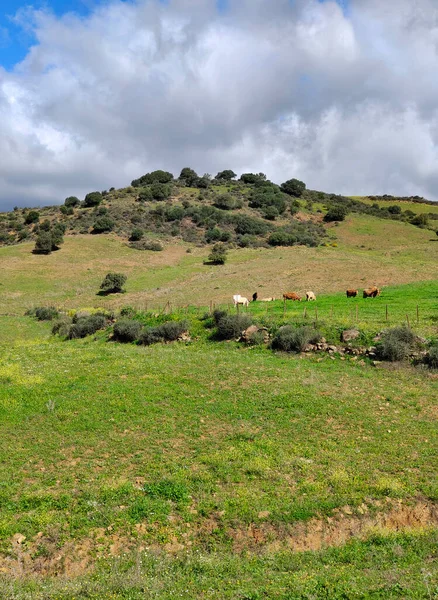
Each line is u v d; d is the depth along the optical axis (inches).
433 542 447.5
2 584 392.5
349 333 1116.5
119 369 982.4
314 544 462.6
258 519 482.0
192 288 2588.6
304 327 1163.9
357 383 901.8
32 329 1963.6
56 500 509.7
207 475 557.6
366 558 426.3
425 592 348.2
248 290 2369.6
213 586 379.9
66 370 994.7
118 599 363.6
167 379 910.4
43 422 714.2
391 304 1574.8
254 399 810.2
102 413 742.5
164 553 439.5
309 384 889.5
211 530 472.7
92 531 465.7
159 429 690.2
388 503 511.5
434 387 871.7
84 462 596.1
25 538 455.5
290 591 359.9
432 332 1123.3
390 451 623.8
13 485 538.6
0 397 817.5
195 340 1330.0
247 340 1230.3
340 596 350.0
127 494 521.7
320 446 641.6
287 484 545.3
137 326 1440.7
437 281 2151.8
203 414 749.3
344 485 538.3
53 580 402.0
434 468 579.8
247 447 632.4
